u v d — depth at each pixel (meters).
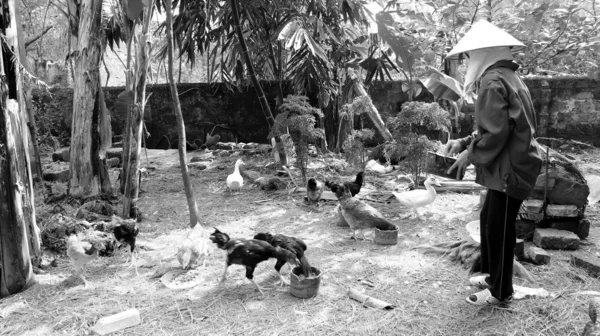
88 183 6.11
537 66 9.92
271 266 4.35
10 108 4.01
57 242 4.77
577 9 7.44
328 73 8.86
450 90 7.09
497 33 3.29
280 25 7.92
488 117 3.10
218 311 3.53
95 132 6.07
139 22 6.29
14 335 3.25
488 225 3.35
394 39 7.27
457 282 4.00
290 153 7.55
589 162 8.75
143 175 8.26
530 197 4.88
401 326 3.31
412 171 6.52
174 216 5.98
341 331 3.25
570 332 3.17
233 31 8.63
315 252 4.69
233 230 5.39
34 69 11.67
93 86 5.93
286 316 3.45
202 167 8.66
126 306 3.63
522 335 3.17
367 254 4.62
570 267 4.21
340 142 9.53
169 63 5.06
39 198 6.40
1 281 3.83
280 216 5.90
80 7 6.25
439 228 5.39
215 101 11.30
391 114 10.38
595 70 8.48
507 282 3.42
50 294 3.85
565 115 9.95
